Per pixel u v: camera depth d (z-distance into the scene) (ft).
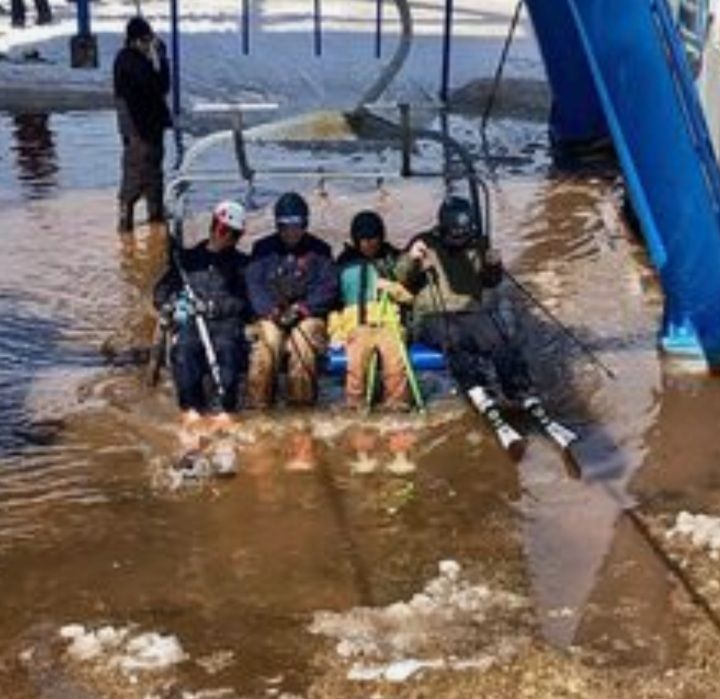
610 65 27.12
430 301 27.20
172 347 25.89
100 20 72.59
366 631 18.88
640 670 17.92
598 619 19.20
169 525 22.00
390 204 40.96
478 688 17.48
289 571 20.57
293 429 25.50
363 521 22.12
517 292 33.30
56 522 22.09
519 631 18.86
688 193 27.84
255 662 18.16
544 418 25.25
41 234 37.96
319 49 66.08
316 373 26.23
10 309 31.96
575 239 38.17
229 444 24.90
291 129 29.30
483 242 27.66
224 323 26.09
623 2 26.73
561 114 48.55
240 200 40.70
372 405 26.27
